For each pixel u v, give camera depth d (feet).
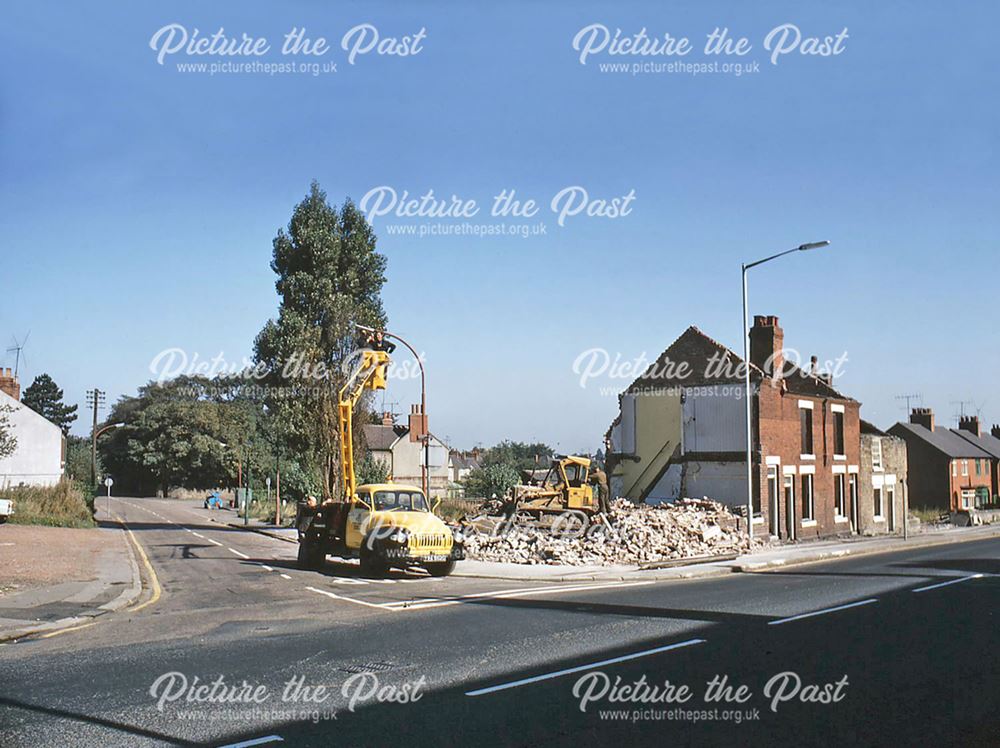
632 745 22.82
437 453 89.71
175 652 35.27
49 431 193.16
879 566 76.74
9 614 45.75
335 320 128.36
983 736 23.48
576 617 44.27
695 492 110.73
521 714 25.70
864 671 31.27
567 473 99.40
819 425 120.26
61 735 23.61
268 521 164.55
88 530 125.70
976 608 47.50
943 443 223.92
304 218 133.80
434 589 59.67
